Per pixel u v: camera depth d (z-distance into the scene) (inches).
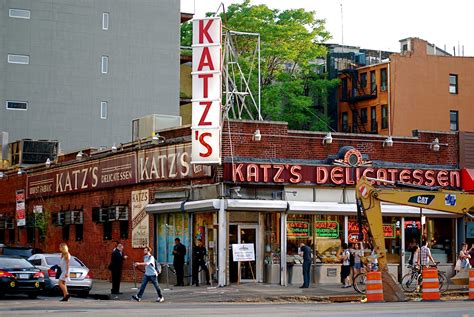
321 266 1549.0
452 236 1694.1
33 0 2805.1
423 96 3213.6
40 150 2418.8
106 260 1851.6
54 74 2817.4
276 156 1551.4
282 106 3147.1
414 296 1304.1
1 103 2751.0
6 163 2522.1
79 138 2832.2
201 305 1119.6
